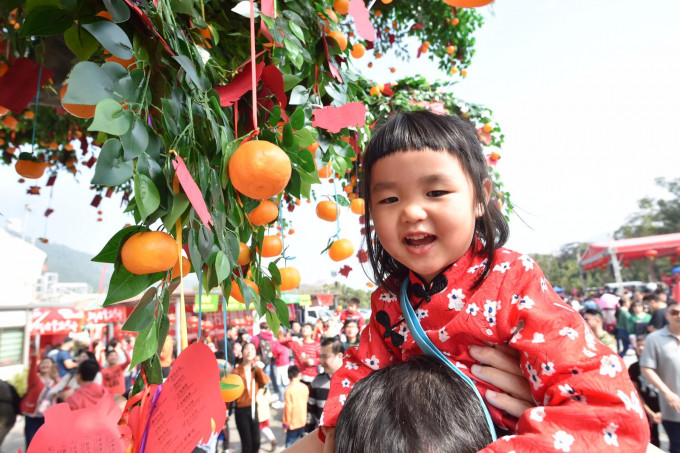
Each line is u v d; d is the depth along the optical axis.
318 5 1.18
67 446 0.56
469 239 0.67
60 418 0.57
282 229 0.99
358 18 0.98
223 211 0.70
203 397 0.55
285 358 7.30
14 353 10.53
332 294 18.03
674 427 2.79
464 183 0.66
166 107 0.62
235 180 0.62
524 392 0.65
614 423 0.51
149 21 0.61
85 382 3.76
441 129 0.66
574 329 0.61
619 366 0.57
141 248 0.56
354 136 1.57
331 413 0.77
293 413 4.48
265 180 0.59
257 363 4.54
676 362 2.84
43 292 16.94
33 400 4.17
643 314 7.41
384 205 0.67
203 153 0.71
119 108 0.52
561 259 39.53
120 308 11.91
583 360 0.57
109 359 4.96
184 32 0.81
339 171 1.18
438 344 0.73
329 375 3.49
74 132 2.61
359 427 0.48
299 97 1.06
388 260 0.85
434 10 3.57
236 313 9.77
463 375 0.56
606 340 3.74
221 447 4.52
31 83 1.16
